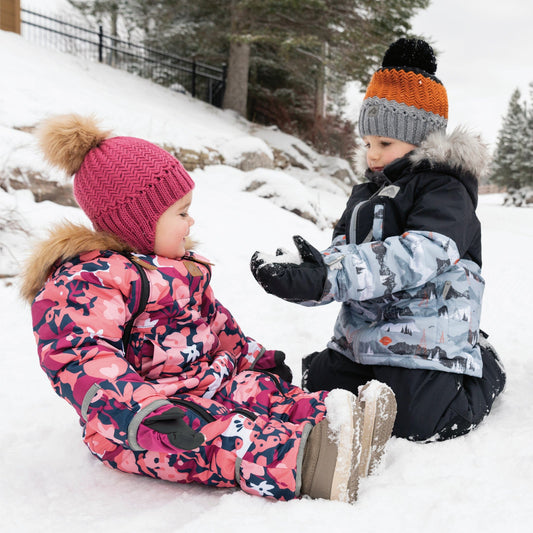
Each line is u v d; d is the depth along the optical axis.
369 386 1.41
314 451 1.30
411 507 1.28
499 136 30.12
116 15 16.81
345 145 16.38
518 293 4.34
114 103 8.10
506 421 1.81
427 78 1.90
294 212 6.74
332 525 1.18
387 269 1.59
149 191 1.54
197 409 1.38
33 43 10.32
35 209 3.92
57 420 1.93
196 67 15.27
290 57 14.29
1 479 1.50
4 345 2.67
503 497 1.31
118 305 1.41
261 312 3.47
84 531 1.21
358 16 12.51
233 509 1.26
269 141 12.88
